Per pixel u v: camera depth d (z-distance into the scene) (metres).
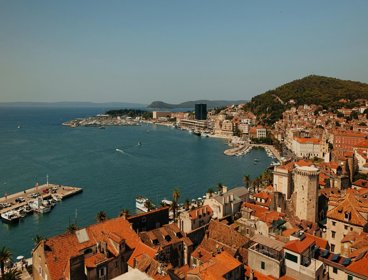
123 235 73.00
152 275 57.22
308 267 59.91
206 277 55.59
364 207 85.12
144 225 90.75
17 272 85.88
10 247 118.00
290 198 125.56
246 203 112.88
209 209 107.19
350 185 143.00
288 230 76.44
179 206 153.12
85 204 165.38
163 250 74.44
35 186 192.25
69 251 63.47
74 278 57.62
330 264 61.75
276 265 61.25
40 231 131.75
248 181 172.50
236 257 71.56
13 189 190.00
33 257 66.19
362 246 67.56
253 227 85.75
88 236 68.81
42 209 150.00
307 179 104.44
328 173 150.38
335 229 86.50
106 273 63.56
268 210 103.75
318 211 113.56
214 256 67.88
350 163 158.00
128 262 66.81
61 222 141.38
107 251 65.38
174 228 85.50
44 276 61.03
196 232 89.12
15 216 141.50
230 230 82.44
